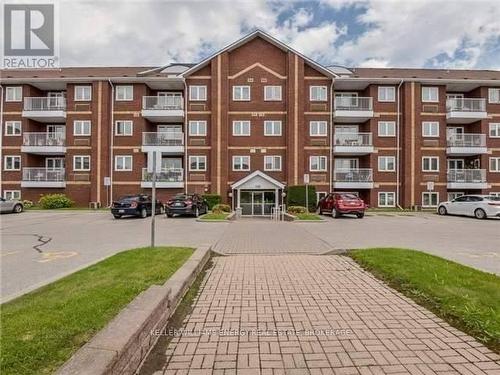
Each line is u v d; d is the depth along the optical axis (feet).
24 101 111.96
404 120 111.14
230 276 24.63
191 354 12.94
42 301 15.97
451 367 11.96
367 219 75.97
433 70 131.95
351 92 118.93
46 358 10.51
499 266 27.76
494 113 113.60
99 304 15.25
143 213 77.61
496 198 79.77
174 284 19.22
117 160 111.55
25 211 95.35
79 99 112.98
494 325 14.85
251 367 12.00
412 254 29.01
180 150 110.73
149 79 110.63
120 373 10.33
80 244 39.24
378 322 16.07
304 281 23.26
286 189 107.34
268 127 111.65
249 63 112.68
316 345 13.69
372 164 111.45
